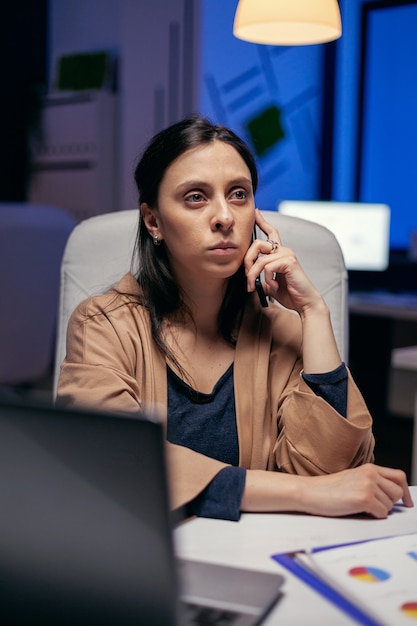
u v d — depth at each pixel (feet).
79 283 5.05
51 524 2.00
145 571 1.94
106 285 5.01
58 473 1.97
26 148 16.94
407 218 16.14
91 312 4.29
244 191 4.00
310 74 16.74
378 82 16.31
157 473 1.90
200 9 14.05
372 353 14.78
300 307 4.24
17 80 16.89
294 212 14.53
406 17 15.75
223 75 14.83
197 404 4.15
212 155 3.92
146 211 4.22
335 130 17.06
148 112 14.97
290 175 16.52
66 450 1.96
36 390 11.75
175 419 4.09
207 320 4.26
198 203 3.93
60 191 16.42
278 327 4.43
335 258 5.21
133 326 4.20
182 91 14.42
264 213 5.32
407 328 14.42
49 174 16.61
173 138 3.98
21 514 2.02
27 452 1.98
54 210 10.66
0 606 2.09
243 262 4.29
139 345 4.16
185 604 2.34
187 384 4.13
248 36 8.45
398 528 3.17
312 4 7.66
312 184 17.10
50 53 17.15
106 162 15.67
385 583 2.45
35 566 2.04
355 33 16.60
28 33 16.94
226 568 2.62
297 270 4.25
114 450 1.92
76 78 16.37
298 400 3.91
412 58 15.74
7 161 17.02
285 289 4.36
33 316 10.58
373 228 14.17
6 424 2.00
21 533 2.04
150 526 1.92
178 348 4.18
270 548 2.92
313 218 14.42
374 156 16.55
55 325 11.05
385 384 14.74
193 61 14.19
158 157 4.01
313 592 2.51
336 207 14.30
